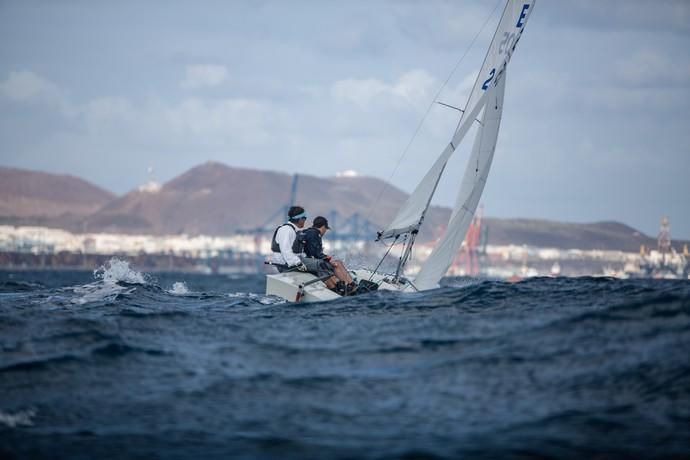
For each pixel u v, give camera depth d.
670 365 30.20
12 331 40.38
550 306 46.09
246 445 24.72
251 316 49.16
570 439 24.20
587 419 25.77
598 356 32.44
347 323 44.69
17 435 25.72
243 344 38.50
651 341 33.84
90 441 25.11
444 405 28.06
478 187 67.06
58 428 26.36
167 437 25.47
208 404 28.75
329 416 27.34
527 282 58.47
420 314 46.75
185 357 35.56
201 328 43.03
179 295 68.00
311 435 25.52
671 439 23.88
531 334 37.25
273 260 62.31
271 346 37.97
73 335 39.38
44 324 42.12
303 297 58.34
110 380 31.72
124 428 26.30
